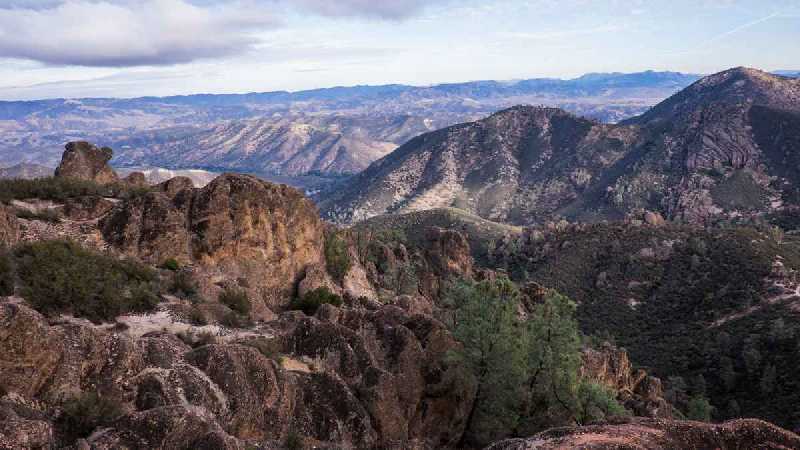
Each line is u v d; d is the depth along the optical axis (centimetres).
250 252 4847
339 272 6159
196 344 2722
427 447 3002
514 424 3778
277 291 5041
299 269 5400
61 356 1925
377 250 8681
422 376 3647
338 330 3278
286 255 5194
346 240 7194
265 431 2406
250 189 4981
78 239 3969
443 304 7394
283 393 2578
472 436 3841
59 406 1825
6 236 3388
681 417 6378
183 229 4534
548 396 4006
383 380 3062
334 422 2681
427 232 11769
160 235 4341
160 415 1789
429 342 3900
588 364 5938
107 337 2175
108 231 4250
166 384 2114
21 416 1667
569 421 3925
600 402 3959
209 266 4556
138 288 3162
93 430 1786
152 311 3103
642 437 2011
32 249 2992
